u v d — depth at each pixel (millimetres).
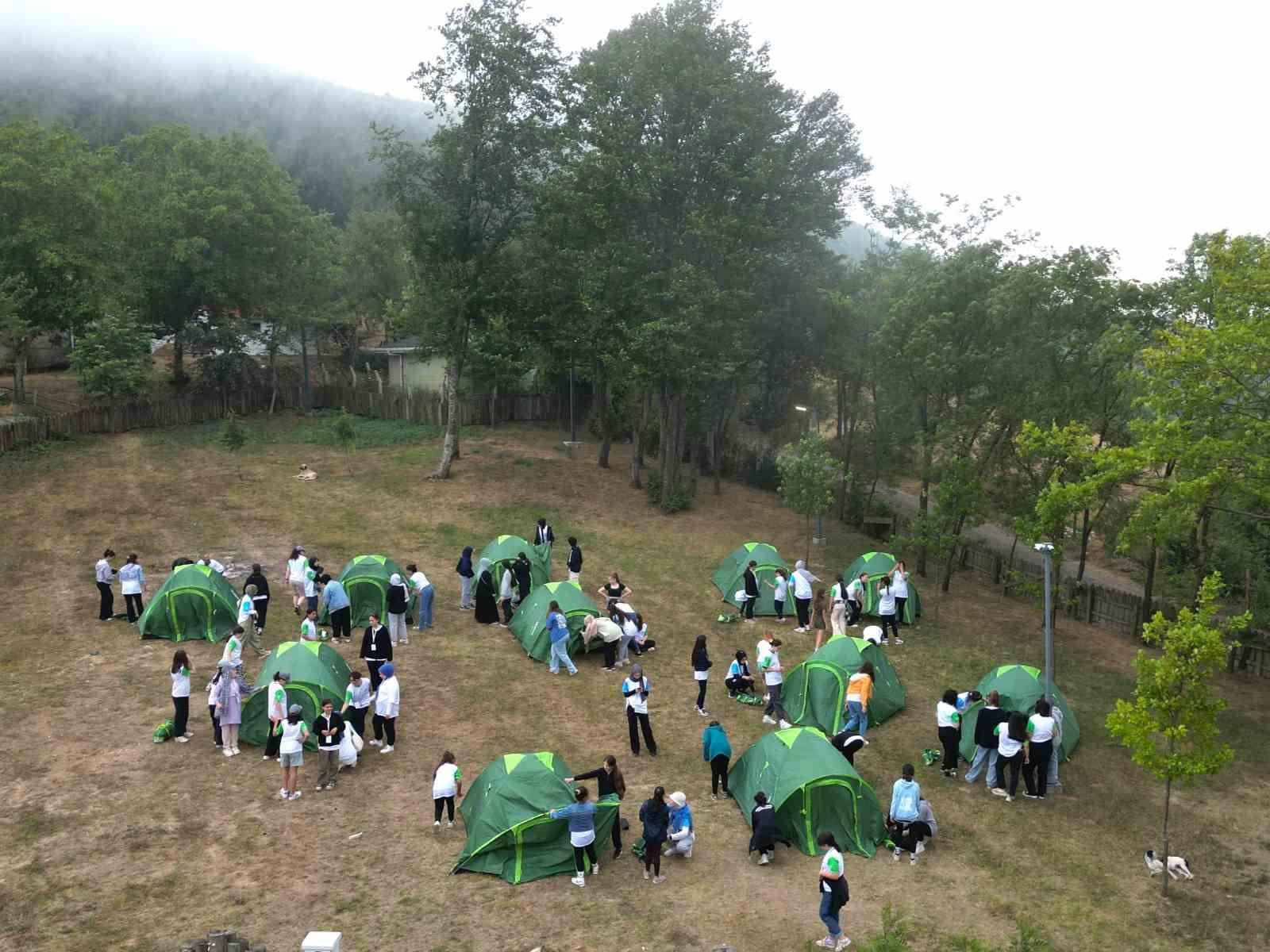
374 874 12477
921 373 27156
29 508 30219
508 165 34656
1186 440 17906
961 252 27406
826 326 36438
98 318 41719
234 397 47688
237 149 48875
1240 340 16969
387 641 18172
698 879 12781
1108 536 24859
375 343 66125
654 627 23891
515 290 35969
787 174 33906
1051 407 24344
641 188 32438
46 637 20766
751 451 44469
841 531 34781
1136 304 24531
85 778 14680
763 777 14359
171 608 20891
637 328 32844
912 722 18750
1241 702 20453
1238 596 25266
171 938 10820
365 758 16031
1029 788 15820
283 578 25531
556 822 12750
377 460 40375
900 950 9312
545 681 19906
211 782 14812
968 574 30797
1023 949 10016
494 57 33125
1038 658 22594
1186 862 13664
